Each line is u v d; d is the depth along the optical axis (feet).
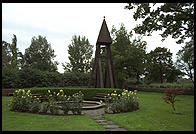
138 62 115.24
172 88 42.60
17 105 37.37
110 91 64.23
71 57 151.94
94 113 38.11
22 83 83.51
